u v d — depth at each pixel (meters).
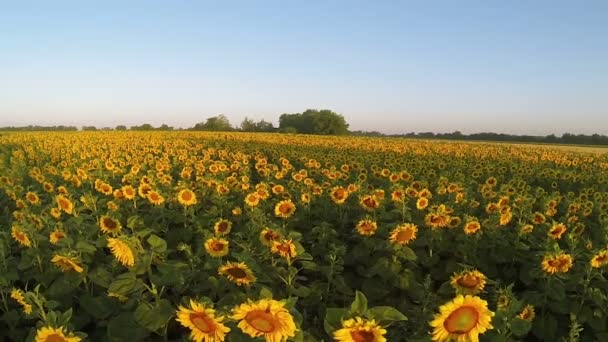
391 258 7.55
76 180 15.04
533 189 17.56
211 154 31.36
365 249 8.20
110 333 4.75
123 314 4.91
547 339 6.09
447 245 8.53
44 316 4.30
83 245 6.15
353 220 10.54
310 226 10.65
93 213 9.73
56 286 5.70
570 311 6.11
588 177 21.41
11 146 39.00
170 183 14.72
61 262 5.61
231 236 9.56
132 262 5.02
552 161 32.50
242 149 37.00
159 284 5.30
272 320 3.44
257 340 3.88
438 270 8.34
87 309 5.53
